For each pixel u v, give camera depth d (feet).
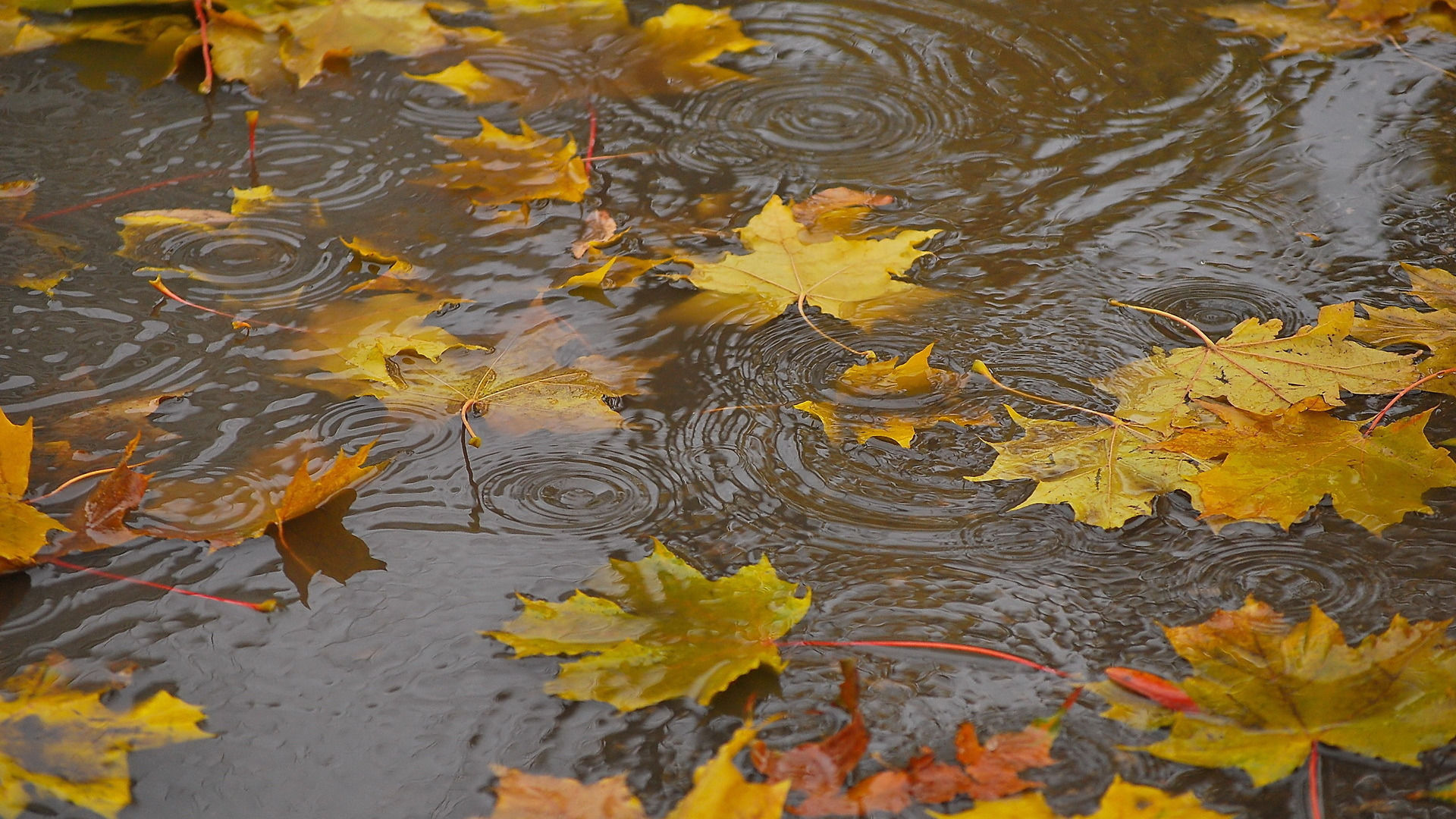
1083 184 7.61
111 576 6.66
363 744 6.43
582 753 6.41
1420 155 7.66
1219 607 6.59
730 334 7.16
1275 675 6.43
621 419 6.97
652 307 7.24
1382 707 6.37
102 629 6.58
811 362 7.09
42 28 8.21
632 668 6.48
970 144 7.77
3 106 7.88
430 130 7.84
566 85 8.05
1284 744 6.34
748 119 7.89
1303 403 6.91
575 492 6.82
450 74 8.05
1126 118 7.86
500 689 6.50
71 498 6.77
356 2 8.30
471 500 6.80
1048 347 7.11
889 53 8.17
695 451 6.89
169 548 6.70
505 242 7.43
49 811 6.34
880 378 7.04
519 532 6.74
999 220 7.49
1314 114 7.84
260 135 7.80
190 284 7.27
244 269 7.33
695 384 7.05
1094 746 6.39
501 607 6.62
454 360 7.09
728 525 6.75
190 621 6.59
